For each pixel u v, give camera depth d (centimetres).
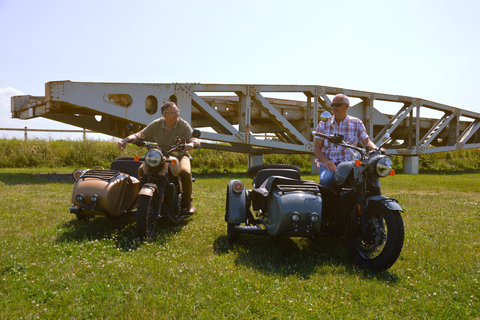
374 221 349
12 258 337
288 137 1648
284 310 255
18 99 1234
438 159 2348
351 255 359
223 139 1293
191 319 239
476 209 700
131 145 1725
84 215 472
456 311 259
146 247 387
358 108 1625
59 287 279
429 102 1786
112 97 1109
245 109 1325
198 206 670
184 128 512
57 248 376
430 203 765
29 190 837
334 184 402
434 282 313
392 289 293
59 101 1012
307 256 382
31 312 240
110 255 360
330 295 281
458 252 400
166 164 450
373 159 343
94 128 1340
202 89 1227
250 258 365
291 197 364
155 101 1164
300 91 1416
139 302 255
